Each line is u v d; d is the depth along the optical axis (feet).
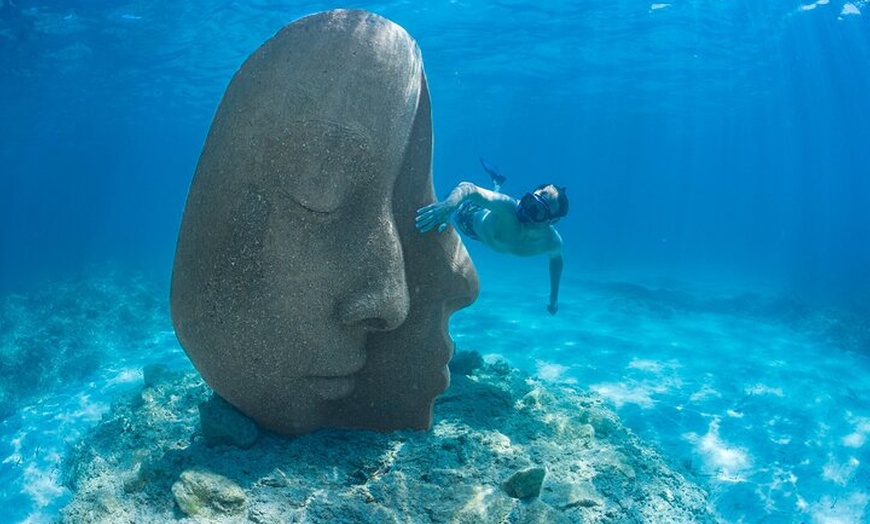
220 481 13.55
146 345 44.75
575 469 17.21
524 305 58.03
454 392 21.93
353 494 14.26
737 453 24.11
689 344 43.09
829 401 30.68
